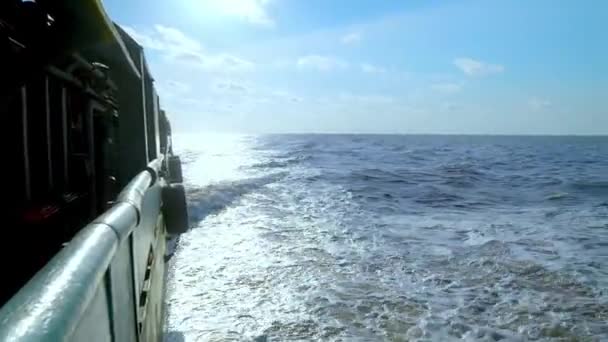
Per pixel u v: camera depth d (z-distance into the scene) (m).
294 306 7.04
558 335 6.17
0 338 0.79
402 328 6.33
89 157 4.12
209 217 13.95
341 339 5.99
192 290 7.66
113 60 3.88
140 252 2.97
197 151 53.28
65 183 3.69
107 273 1.60
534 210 15.74
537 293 7.66
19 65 2.67
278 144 75.88
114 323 1.71
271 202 16.73
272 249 10.33
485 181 23.59
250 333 6.11
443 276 8.52
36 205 3.08
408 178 24.39
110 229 1.61
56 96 3.59
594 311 6.92
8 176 2.88
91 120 4.12
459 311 6.91
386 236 11.66
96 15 2.47
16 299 0.96
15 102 2.90
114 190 4.65
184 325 6.33
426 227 12.80
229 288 7.77
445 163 34.25
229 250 10.20
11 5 2.60
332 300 7.28
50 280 1.06
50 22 2.71
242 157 40.78
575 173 27.91
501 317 6.72
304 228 12.55
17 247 2.84
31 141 3.19
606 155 48.12
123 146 5.16
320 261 9.41
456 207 16.34
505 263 9.30
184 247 10.42
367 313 6.80
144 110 5.32
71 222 3.68
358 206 16.22
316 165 32.16
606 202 17.28
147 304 3.52
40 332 0.86
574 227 12.81
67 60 3.41
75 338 1.14
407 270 8.88
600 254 9.95
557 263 9.29
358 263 9.30
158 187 5.31
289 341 5.92
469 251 10.23
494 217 14.42
